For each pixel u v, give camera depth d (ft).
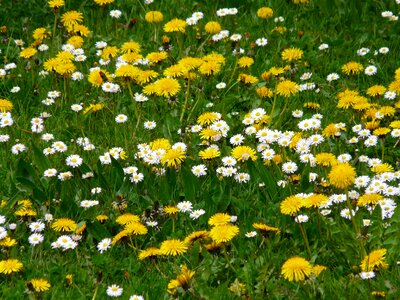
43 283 15.26
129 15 28.37
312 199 16.44
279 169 19.02
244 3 28.43
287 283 15.26
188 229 17.67
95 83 22.18
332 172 15.92
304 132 21.20
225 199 18.12
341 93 21.65
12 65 24.17
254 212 18.13
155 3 28.76
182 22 24.43
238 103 22.91
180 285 14.88
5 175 19.71
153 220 17.75
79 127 21.61
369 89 21.97
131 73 21.38
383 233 16.80
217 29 25.46
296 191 18.65
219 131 20.03
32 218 17.78
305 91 23.18
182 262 16.53
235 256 16.55
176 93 21.56
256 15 27.63
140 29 27.32
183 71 21.52
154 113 22.30
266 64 24.85
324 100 22.88
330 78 23.59
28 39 26.58
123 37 26.78
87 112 21.83
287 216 17.49
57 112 22.76
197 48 25.57
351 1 27.20
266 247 16.87
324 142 20.59
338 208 17.94
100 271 15.28
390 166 18.78
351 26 26.96
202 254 16.08
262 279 15.52
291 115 22.12
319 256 16.49
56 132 21.59
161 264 16.44
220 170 18.79
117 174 19.03
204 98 23.38
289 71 24.04
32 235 16.85
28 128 21.79
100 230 17.39
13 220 18.06
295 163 19.26
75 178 19.15
